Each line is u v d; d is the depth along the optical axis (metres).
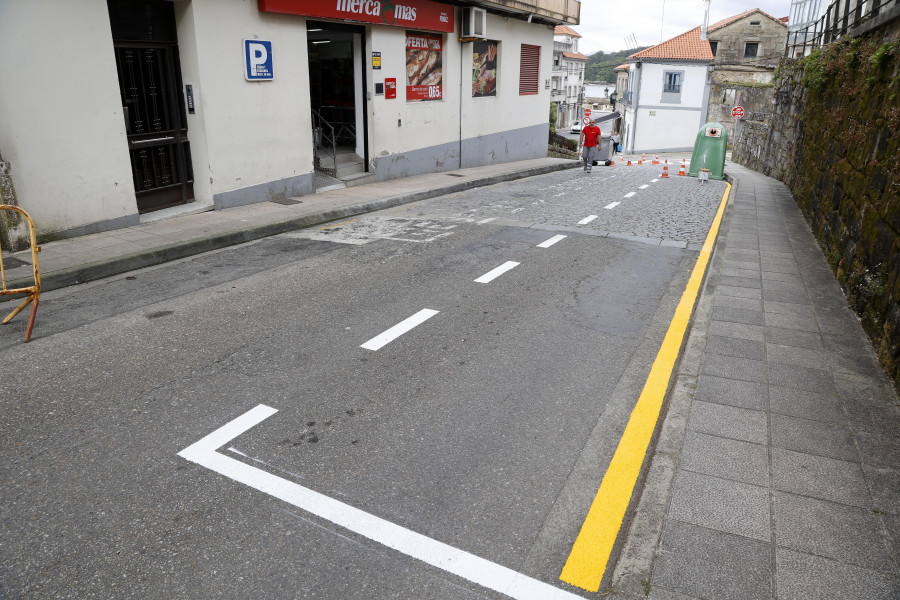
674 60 41.88
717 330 5.20
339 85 15.16
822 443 3.46
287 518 2.98
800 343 4.91
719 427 3.63
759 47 43.38
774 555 2.62
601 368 4.69
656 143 44.00
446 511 3.04
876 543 2.69
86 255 7.32
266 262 7.61
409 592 2.54
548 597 2.52
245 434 3.70
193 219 9.54
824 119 10.36
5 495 3.12
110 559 2.70
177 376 4.44
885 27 7.51
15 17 7.26
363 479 3.28
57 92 7.81
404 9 13.88
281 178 11.59
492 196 13.29
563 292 6.48
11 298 6.21
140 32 9.13
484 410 4.03
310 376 4.46
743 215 11.03
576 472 3.39
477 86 18.00
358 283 6.70
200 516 2.98
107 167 8.56
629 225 10.05
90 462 3.41
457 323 5.54
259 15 10.55
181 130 10.03
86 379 4.39
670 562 2.60
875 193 5.79
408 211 11.30
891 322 4.43
